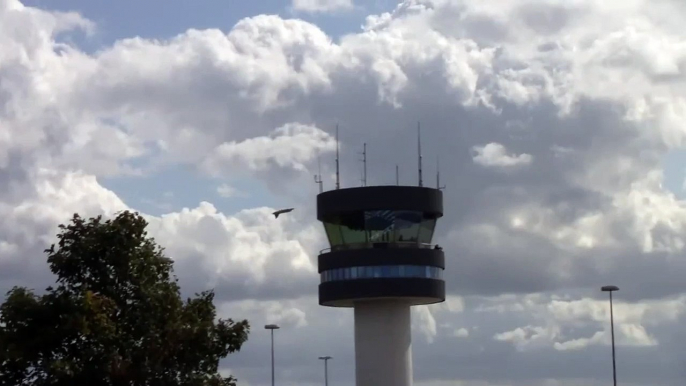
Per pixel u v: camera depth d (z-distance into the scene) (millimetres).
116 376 50281
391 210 94188
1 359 50062
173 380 51688
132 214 53125
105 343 50812
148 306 52375
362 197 94125
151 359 51531
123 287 52969
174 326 52094
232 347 53719
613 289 102625
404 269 94125
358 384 96062
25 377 51156
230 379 53500
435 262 95562
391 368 95250
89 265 52469
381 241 94812
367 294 93750
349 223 95250
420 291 94062
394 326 95750
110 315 51344
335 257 95625
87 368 50156
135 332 52031
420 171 96188
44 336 50906
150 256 53469
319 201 97125
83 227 52906
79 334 50750
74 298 50844
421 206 94750
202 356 52812
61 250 52812
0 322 51531
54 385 49906
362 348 96062
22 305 51312
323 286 96875
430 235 96812
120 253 52406
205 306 54750
